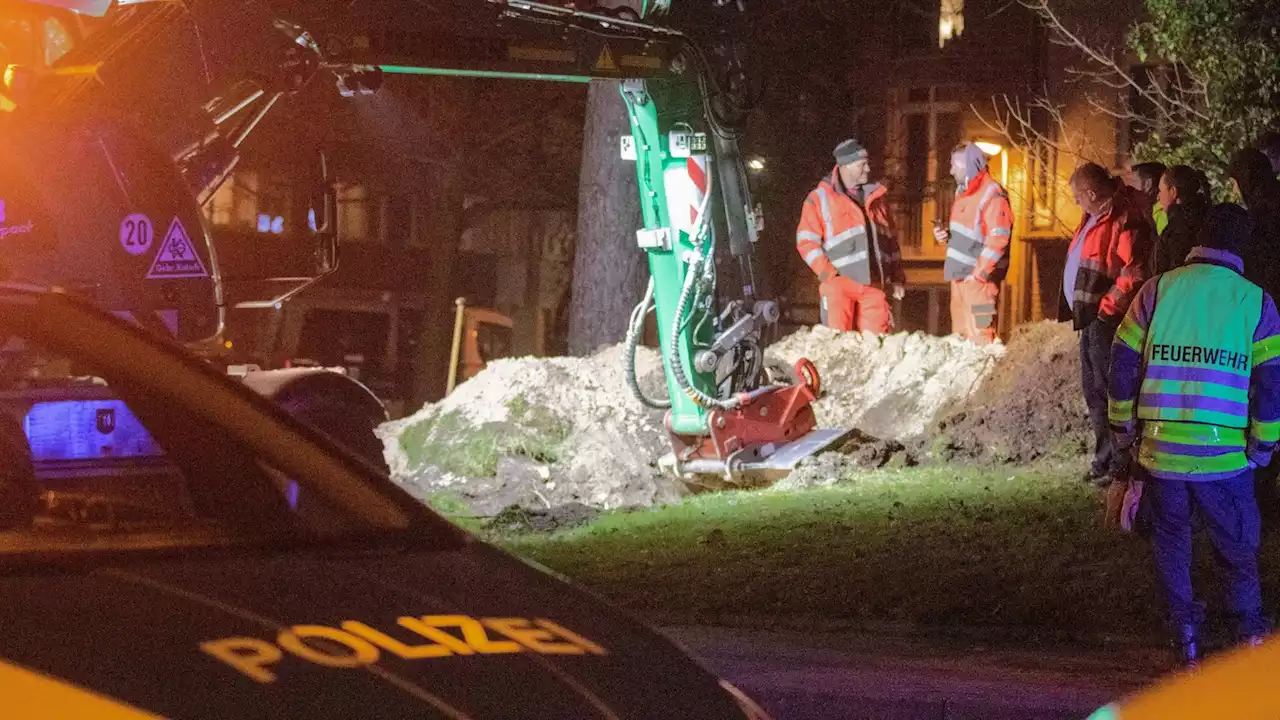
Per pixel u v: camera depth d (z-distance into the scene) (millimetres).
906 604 16281
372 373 74812
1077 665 14039
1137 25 35750
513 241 79750
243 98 18328
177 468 6672
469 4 21500
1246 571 13227
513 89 64125
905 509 21031
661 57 23375
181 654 4941
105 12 17109
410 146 62938
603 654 5617
